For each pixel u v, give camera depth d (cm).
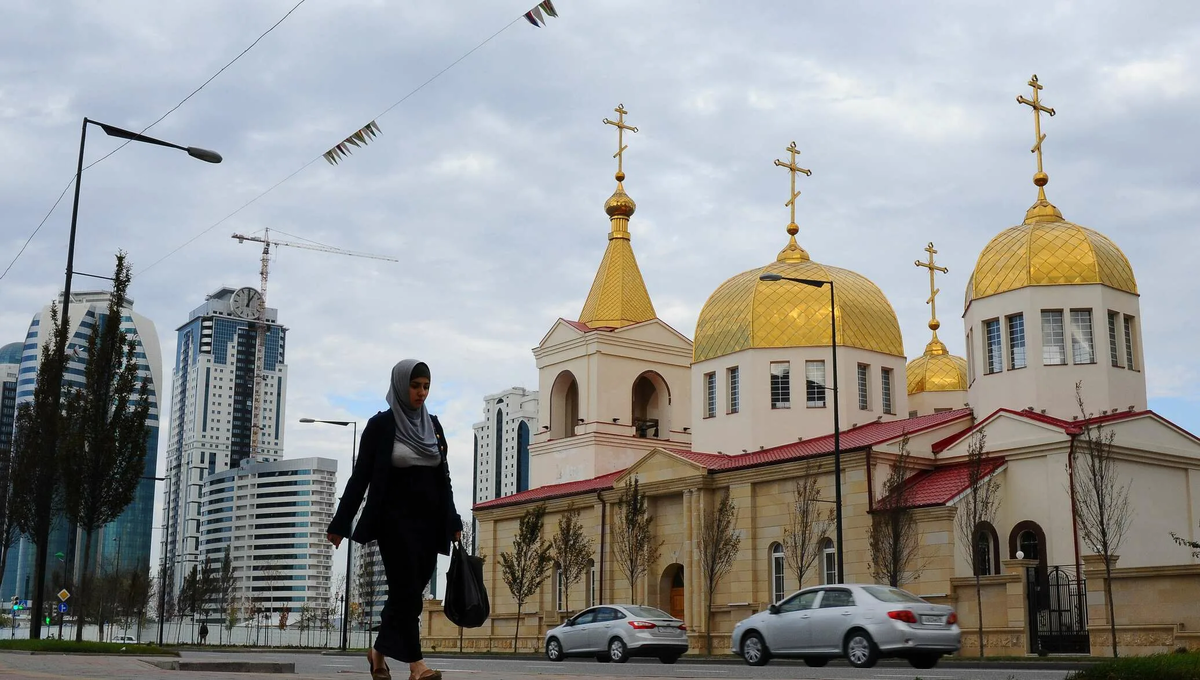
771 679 1853
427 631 6856
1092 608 3625
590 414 6391
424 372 996
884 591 2561
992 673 2186
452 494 1018
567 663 3384
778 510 4950
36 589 3353
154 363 17812
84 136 3384
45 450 3456
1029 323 4806
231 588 14225
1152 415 4619
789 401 5566
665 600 5456
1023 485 4516
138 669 1540
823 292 5706
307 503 19038
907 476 4709
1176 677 1436
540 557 5738
